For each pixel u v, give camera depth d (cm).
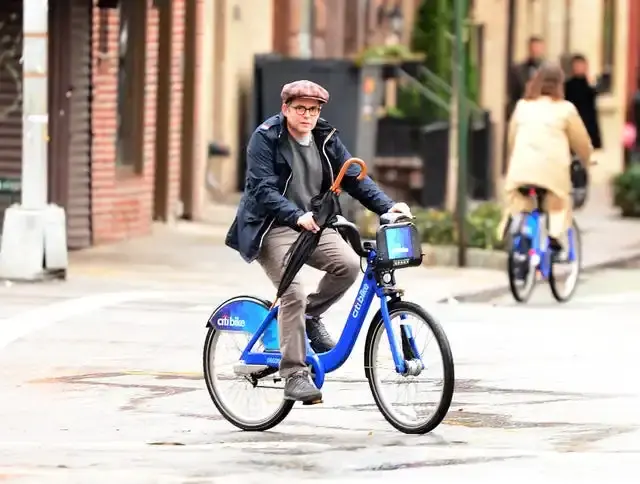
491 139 5259
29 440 1905
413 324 1888
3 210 3912
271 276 1902
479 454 1809
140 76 4244
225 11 5156
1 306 2961
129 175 4222
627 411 2098
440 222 4062
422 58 5031
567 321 2984
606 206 5578
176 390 2230
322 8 5622
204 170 4753
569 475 1711
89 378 2311
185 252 3944
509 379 2331
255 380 1950
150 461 1773
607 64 6888
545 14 6475
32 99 3253
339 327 2798
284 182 1886
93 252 3897
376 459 1781
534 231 3259
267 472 1719
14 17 3869
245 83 5278
